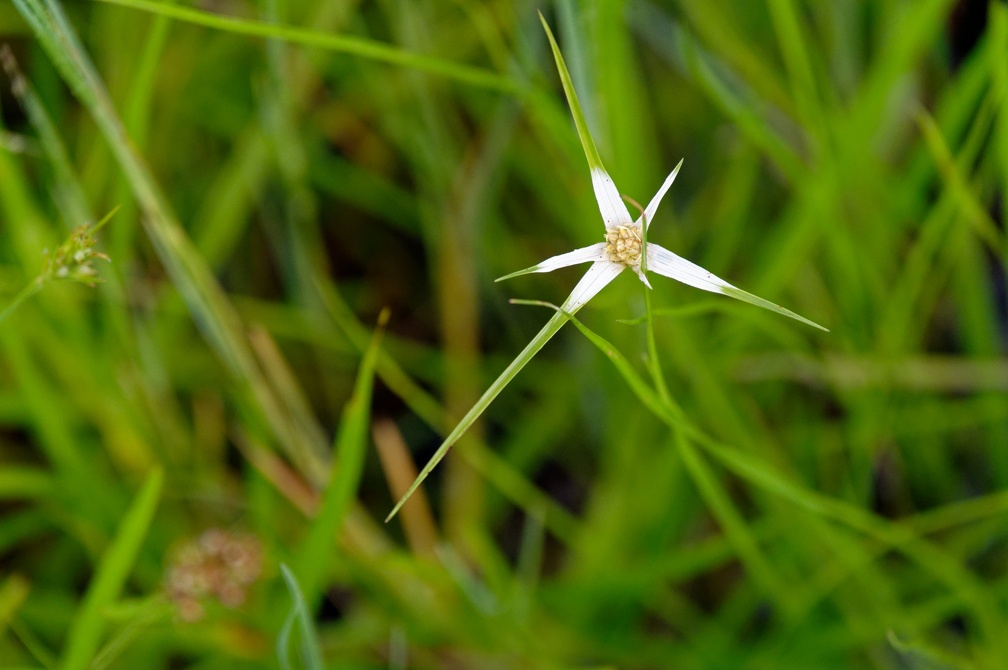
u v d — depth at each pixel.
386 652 0.87
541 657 0.85
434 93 0.98
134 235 0.97
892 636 0.77
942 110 0.91
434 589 0.86
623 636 0.87
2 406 0.87
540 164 0.95
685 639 0.93
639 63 1.03
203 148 1.05
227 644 0.85
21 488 0.86
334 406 1.03
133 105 0.80
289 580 0.73
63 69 0.75
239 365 0.83
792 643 0.85
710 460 0.93
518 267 1.02
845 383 0.87
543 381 0.99
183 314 0.95
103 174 0.88
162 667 0.90
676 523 0.90
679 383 0.90
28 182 0.98
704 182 1.01
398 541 1.00
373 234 1.09
